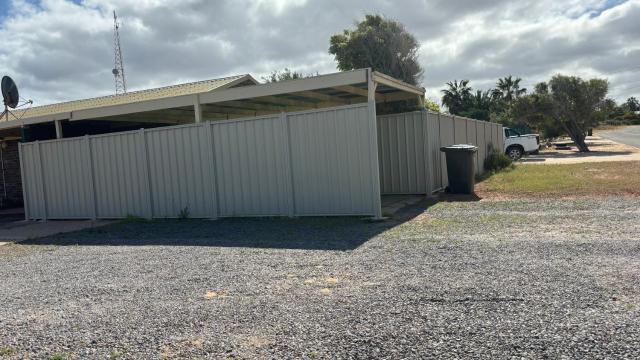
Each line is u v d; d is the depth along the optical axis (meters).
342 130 10.54
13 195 19.75
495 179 16.83
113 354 4.01
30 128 16.00
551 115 32.56
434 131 14.80
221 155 11.91
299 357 3.70
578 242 6.82
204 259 7.34
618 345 3.54
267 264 6.70
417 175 14.45
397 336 3.95
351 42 29.64
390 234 8.36
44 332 4.62
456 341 3.77
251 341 4.06
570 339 3.67
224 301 5.16
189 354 3.90
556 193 12.41
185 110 16.17
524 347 3.59
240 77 21.00
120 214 13.47
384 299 4.85
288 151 11.08
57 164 14.49
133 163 13.13
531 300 4.54
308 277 5.88
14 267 7.91
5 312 5.36
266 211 11.47
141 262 7.47
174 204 12.60
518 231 7.92
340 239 8.22
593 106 31.39
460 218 9.62
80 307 5.34
